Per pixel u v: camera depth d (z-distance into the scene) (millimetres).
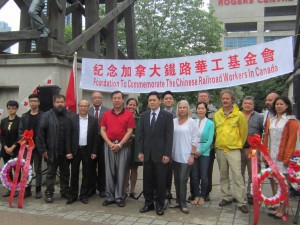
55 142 6082
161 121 5500
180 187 5637
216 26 22609
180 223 5062
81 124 6129
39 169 6402
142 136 5656
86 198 6102
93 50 9547
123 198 5977
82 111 6090
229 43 62719
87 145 6086
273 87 32719
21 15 9617
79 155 6102
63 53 7871
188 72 6781
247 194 6223
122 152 5930
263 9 61688
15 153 6504
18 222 5035
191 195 6285
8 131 6531
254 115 6141
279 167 5359
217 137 5895
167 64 6918
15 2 9672
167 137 5465
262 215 5469
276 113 5578
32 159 6441
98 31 9359
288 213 5527
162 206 5512
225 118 5852
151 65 7020
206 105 6293
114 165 5977
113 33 10500
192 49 21547
